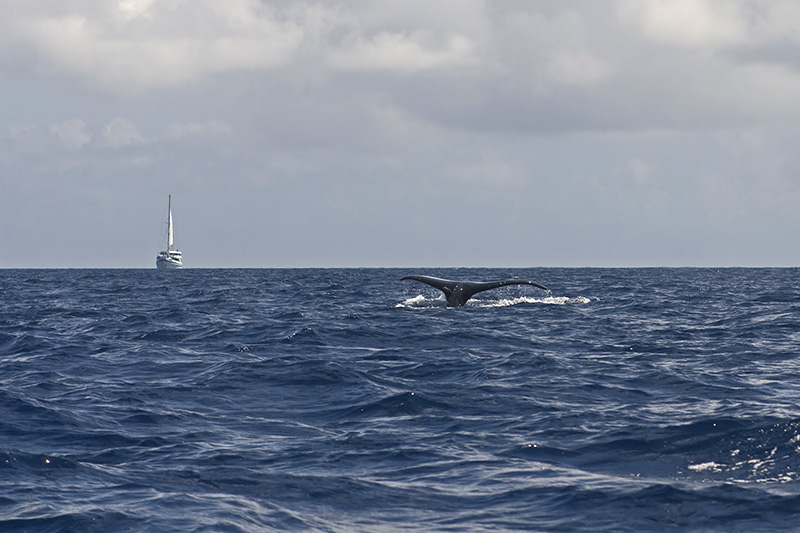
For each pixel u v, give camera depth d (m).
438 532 27.31
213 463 35.56
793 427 38.31
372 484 32.50
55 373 61.28
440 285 112.50
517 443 38.72
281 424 43.72
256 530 27.28
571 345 77.00
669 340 81.88
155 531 27.09
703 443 37.31
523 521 28.22
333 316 108.19
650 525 27.62
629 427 40.97
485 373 59.00
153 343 80.12
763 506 28.86
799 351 72.25
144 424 43.47
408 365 63.88
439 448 38.09
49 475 33.53
